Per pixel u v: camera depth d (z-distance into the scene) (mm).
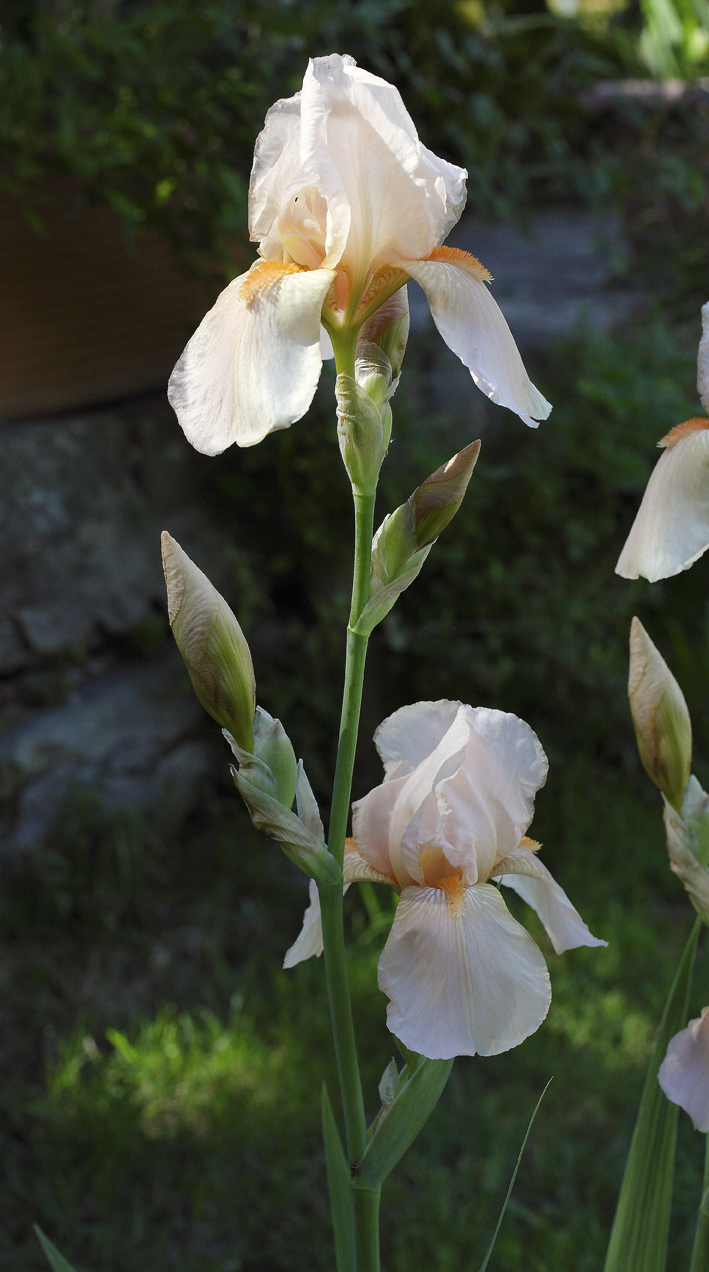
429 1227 1491
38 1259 1479
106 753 2354
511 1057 1822
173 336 2594
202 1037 1876
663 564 869
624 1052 1814
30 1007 1949
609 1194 1562
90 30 1965
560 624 2652
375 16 2105
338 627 2545
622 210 3096
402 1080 878
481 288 842
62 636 2434
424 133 2600
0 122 1934
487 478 2641
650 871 2367
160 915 2193
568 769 2594
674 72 4047
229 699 849
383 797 866
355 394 836
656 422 2682
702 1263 886
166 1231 1516
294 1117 1691
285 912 2242
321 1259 1492
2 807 2227
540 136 2955
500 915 842
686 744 873
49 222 2283
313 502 2574
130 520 2545
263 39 2236
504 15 3574
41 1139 1665
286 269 834
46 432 2400
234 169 2238
